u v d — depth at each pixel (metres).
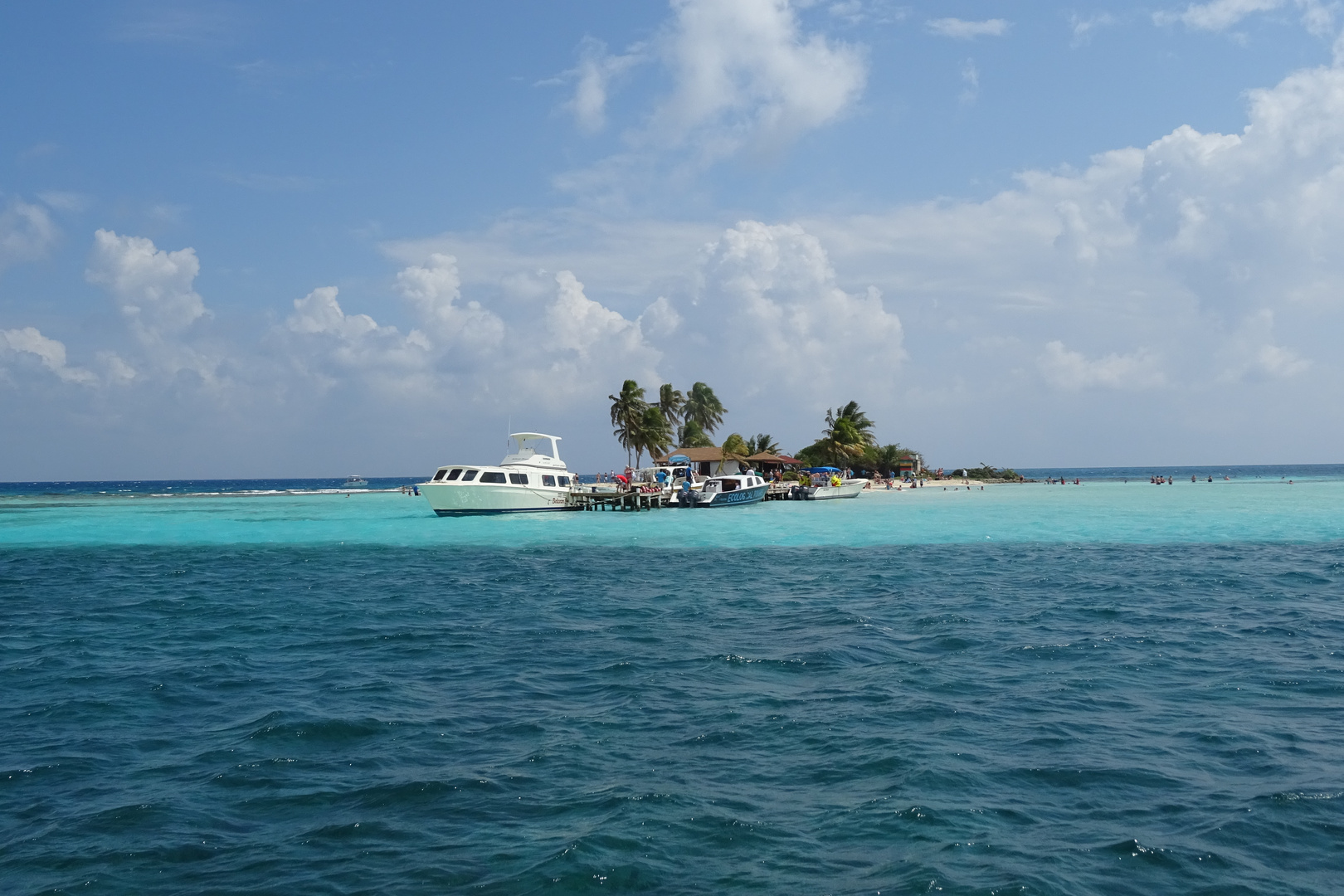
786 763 9.02
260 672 13.45
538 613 18.73
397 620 18.08
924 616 17.62
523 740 9.88
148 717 11.02
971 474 122.75
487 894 6.37
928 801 7.93
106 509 66.88
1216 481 121.69
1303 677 12.44
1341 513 47.50
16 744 9.95
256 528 43.81
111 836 7.42
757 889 6.38
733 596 20.88
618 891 6.39
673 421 103.50
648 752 9.43
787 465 85.75
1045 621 17.00
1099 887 6.38
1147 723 10.30
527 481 50.59
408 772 8.90
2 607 20.09
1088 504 58.88
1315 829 7.33
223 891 6.45
